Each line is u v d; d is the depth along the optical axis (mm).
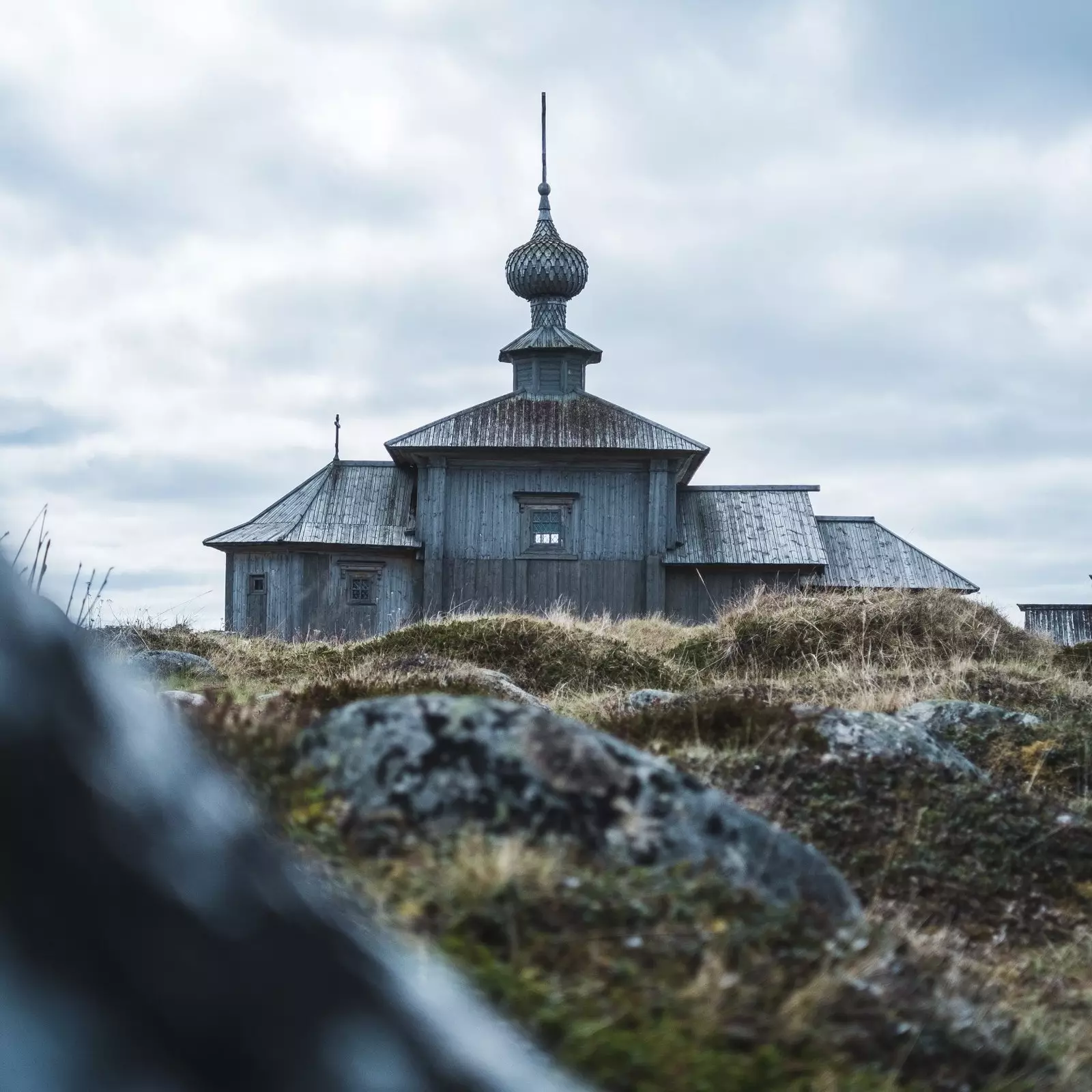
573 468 41000
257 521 41812
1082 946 7383
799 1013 4492
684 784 5594
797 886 5617
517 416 41594
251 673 17484
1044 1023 5762
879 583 42625
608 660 18141
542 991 4070
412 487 42719
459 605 40625
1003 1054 5004
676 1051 4043
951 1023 4980
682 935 4738
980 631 18359
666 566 41062
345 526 40875
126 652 15844
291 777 5309
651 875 5152
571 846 5227
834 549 43844
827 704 12742
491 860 4777
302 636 40125
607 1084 3766
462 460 40906
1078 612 49312
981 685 13648
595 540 40938
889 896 7684
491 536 40938
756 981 4637
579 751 5512
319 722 5547
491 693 12680
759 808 8414
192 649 18062
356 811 5211
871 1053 4555
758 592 20828
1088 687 14258
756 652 18531
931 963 5648
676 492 43281
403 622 40781
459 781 5332
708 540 41688
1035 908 7785
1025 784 10172
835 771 8836
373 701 5543
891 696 13305
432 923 4359
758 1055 4164
